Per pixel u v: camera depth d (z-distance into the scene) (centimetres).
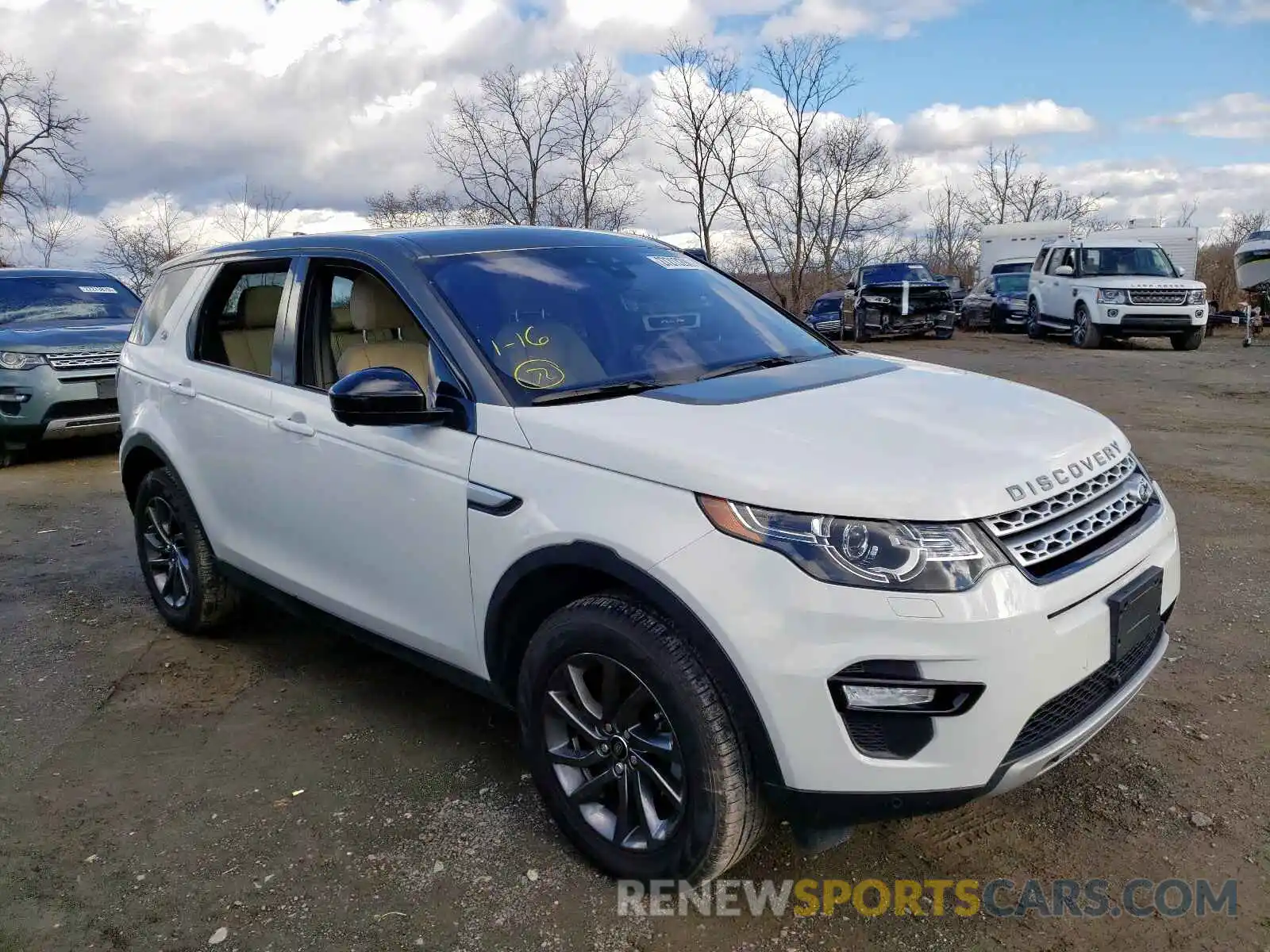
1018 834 286
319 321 359
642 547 238
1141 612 251
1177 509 620
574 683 268
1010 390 310
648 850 257
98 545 626
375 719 373
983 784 224
